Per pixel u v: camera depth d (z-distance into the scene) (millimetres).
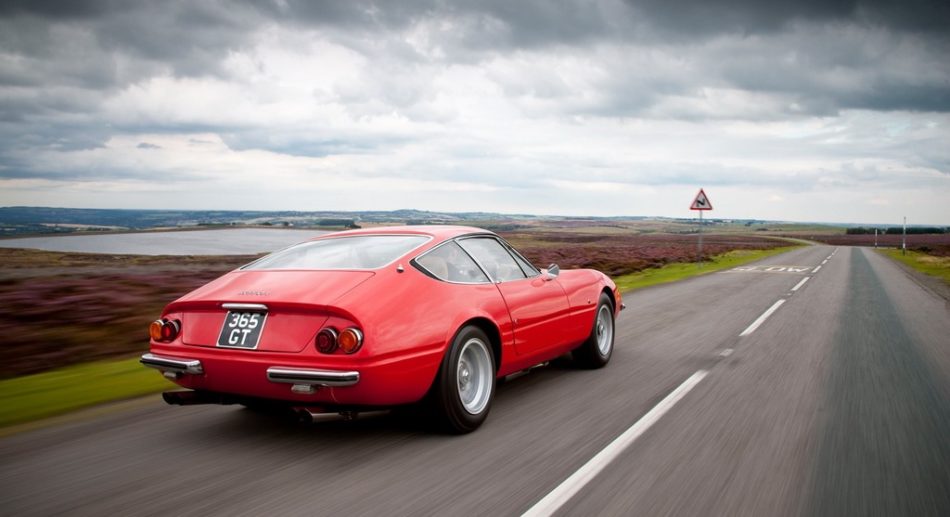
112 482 3221
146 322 8750
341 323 3412
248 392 3643
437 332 3771
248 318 3625
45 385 5586
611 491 3068
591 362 5984
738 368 6062
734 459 3521
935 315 10273
